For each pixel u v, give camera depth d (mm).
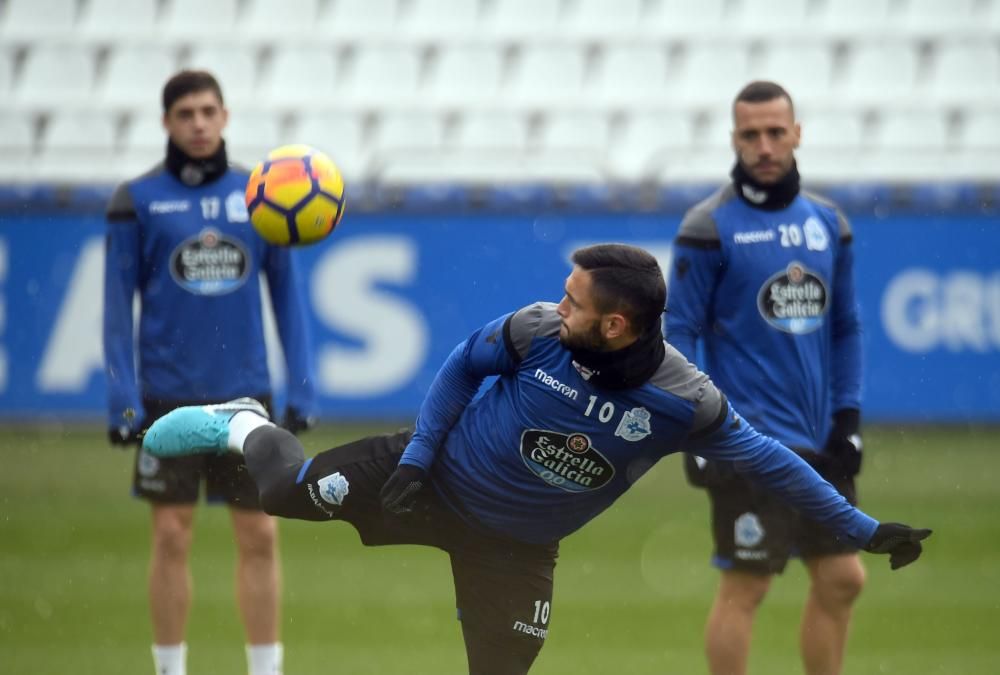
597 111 58344
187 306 23156
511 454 16500
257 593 21984
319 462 17516
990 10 60188
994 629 27344
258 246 23484
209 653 25531
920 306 45531
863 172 53281
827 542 20250
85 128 59469
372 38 61312
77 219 46531
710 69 59594
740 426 16109
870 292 45625
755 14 60906
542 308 16188
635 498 41719
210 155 23172
